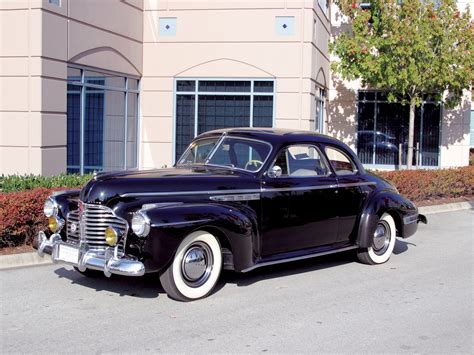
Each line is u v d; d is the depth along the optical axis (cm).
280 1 1570
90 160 1391
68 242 661
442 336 547
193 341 523
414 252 934
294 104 1584
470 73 1592
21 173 1180
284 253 729
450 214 1355
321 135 798
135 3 1570
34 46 1159
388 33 1619
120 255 610
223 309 619
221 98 1622
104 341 520
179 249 621
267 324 573
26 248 825
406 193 1384
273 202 706
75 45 1283
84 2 1313
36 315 590
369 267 829
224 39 1598
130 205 619
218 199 661
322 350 506
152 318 586
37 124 1167
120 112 1534
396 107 2020
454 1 1622
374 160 2045
